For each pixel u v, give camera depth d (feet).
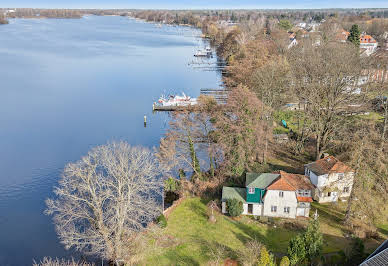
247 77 317.01
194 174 209.87
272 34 542.16
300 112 271.08
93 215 164.35
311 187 173.06
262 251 126.11
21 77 463.83
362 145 160.25
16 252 157.28
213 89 412.16
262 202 168.35
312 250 131.85
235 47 522.47
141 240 146.92
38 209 188.14
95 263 148.66
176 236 157.28
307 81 247.50
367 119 241.76
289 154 237.86
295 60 299.99
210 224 165.48
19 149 256.32
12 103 357.41
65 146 264.11
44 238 166.20
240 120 203.10
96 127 304.09
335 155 216.74
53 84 438.40
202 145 225.35
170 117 334.85
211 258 142.41
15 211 186.29
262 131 209.87
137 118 331.36
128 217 155.53
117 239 141.49
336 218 167.53
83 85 440.86
